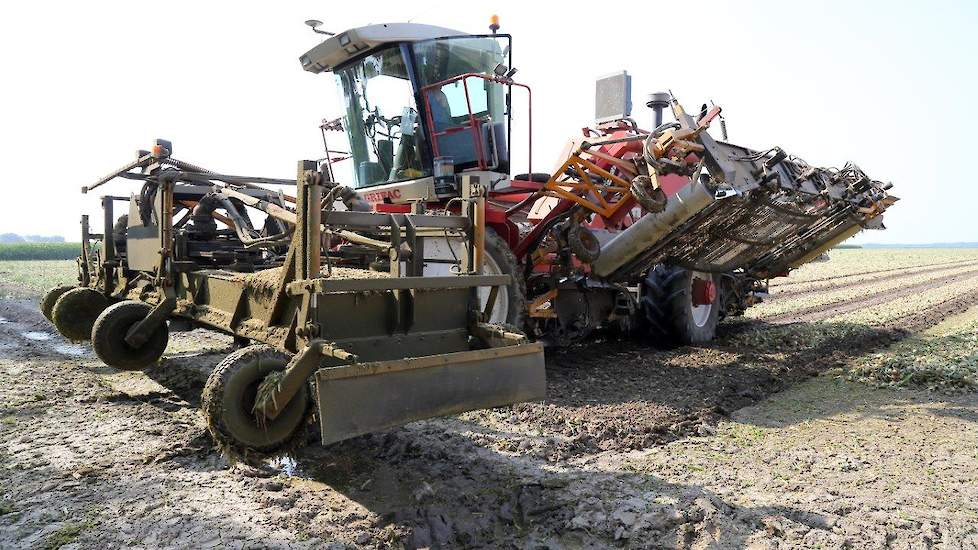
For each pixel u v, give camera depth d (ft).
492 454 14.10
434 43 24.06
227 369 11.66
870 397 19.84
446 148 24.50
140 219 19.53
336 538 10.16
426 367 11.29
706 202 20.80
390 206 26.04
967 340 29.55
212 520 10.69
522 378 12.80
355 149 27.14
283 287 12.56
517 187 25.26
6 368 22.07
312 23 25.16
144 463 13.29
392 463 13.48
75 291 22.04
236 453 11.72
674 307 28.04
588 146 21.58
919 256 199.11
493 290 14.55
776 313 41.81
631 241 22.82
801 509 11.31
